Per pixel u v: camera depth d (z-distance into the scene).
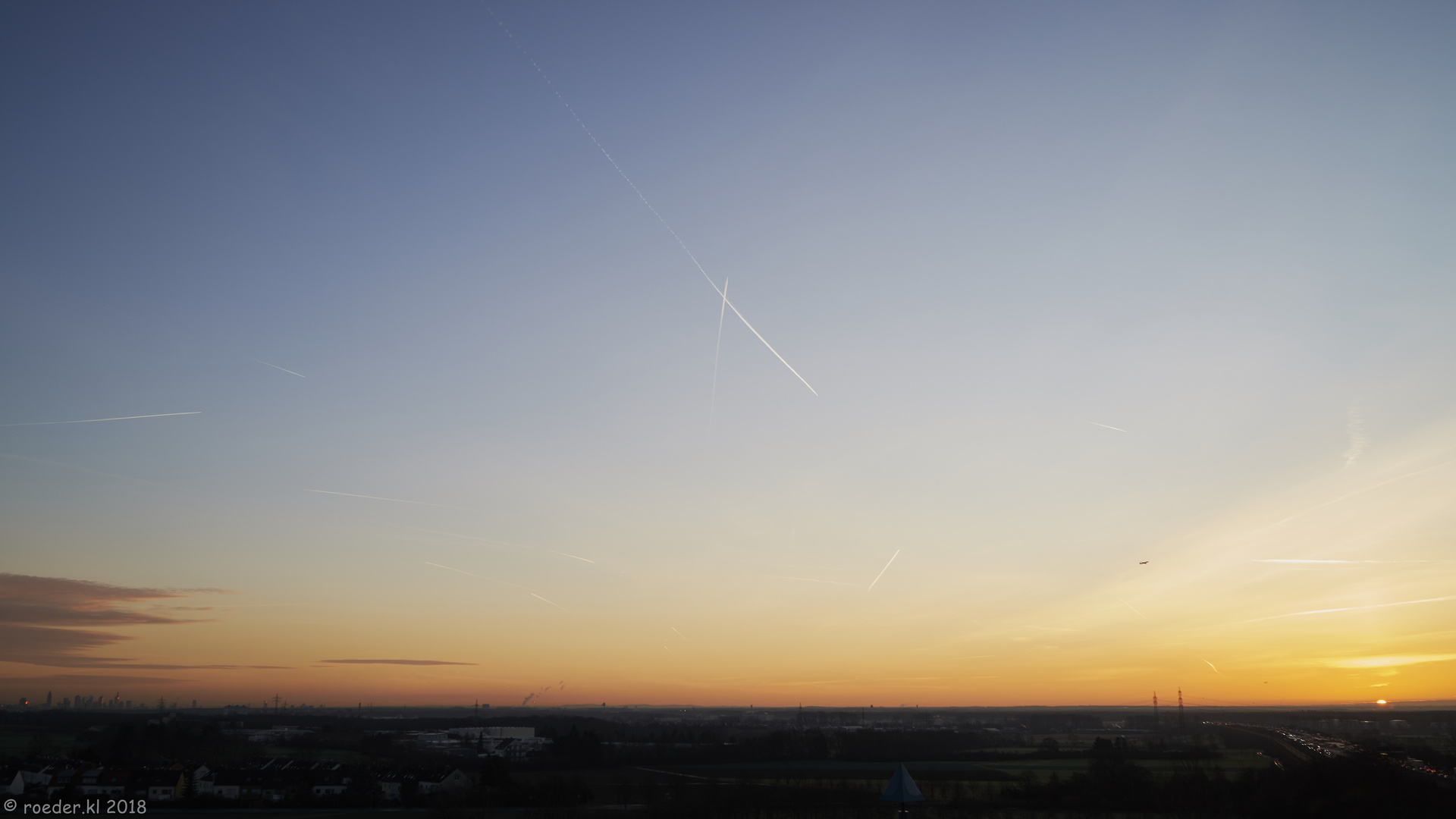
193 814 128.38
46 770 148.62
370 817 124.56
